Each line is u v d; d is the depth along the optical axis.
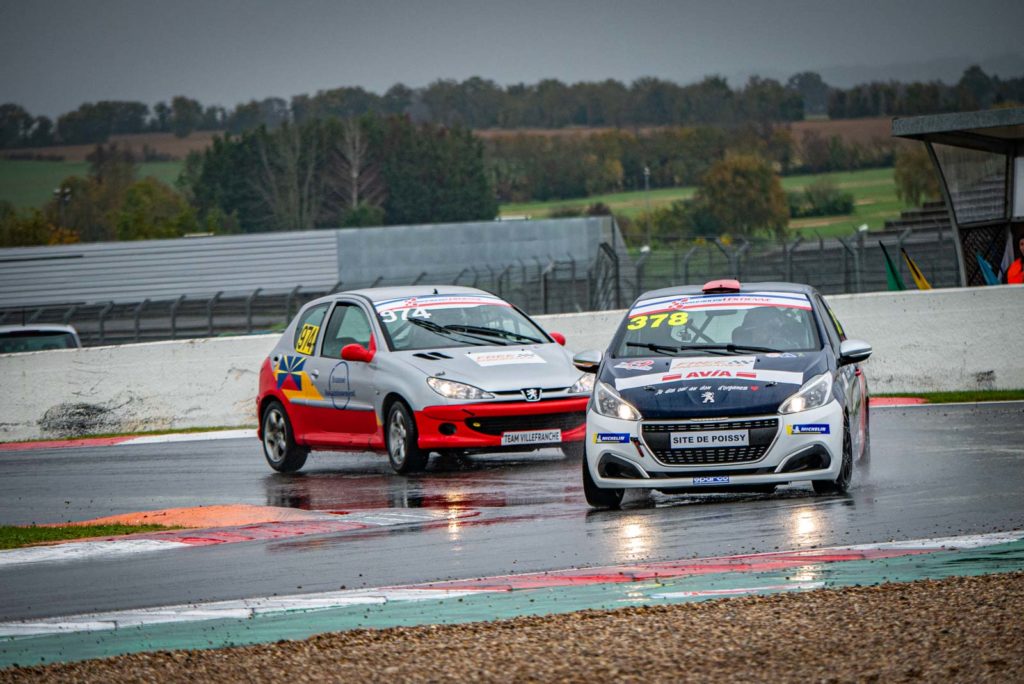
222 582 29.31
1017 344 65.19
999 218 85.56
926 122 81.19
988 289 65.31
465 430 46.53
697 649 19.89
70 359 70.06
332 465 53.75
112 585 29.72
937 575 25.14
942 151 85.56
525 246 182.12
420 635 21.97
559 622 22.36
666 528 33.25
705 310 40.72
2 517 43.47
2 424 69.88
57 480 52.62
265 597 27.27
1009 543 28.55
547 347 50.19
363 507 40.47
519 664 19.70
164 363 69.94
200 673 20.20
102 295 171.12
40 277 169.62
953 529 31.02
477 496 41.50
